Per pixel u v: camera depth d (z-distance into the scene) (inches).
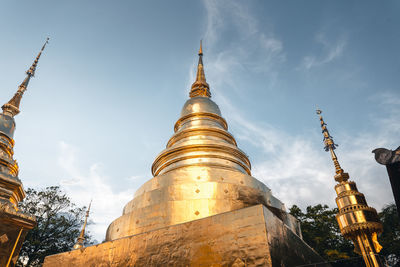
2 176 559.2
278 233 491.5
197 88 1202.0
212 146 840.9
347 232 413.1
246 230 466.3
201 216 622.5
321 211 1517.0
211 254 476.7
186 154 834.8
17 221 535.2
